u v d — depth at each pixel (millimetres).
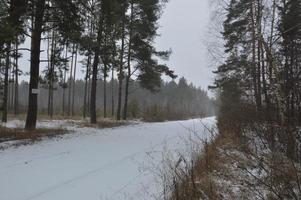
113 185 7426
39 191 6992
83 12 18266
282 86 6246
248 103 10094
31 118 17094
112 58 23828
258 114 7270
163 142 13953
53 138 14703
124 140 14812
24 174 8328
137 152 11500
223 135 9258
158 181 7449
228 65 20750
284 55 7727
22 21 16172
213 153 8156
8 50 15852
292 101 6078
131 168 9000
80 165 9383
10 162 9664
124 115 33156
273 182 5375
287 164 5500
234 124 9602
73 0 17453
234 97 19938
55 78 20609
